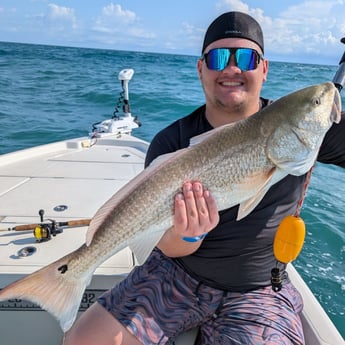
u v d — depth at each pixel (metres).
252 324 0.84
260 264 0.89
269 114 0.75
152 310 0.88
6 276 1.00
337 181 2.69
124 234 0.76
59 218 1.33
